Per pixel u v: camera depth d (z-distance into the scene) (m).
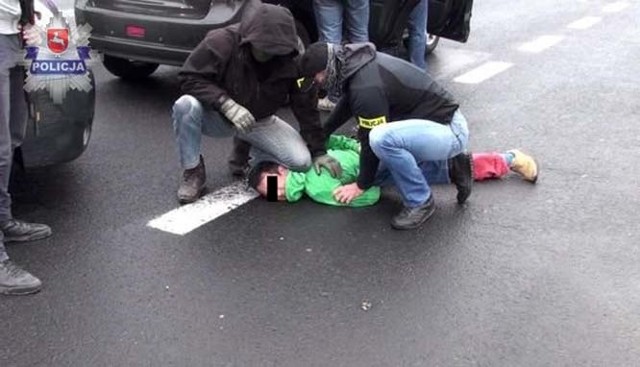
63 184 4.77
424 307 3.59
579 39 8.84
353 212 4.50
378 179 4.56
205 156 5.25
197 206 4.54
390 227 4.32
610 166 5.19
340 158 4.64
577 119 6.13
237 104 4.32
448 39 8.00
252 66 4.26
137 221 4.35
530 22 9.68
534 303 3.62
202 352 3.27
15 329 3.40
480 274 3.86
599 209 4.56
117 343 3.32
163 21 5.82
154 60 5.99
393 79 4.15
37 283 3.66
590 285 3.78
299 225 4.34
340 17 6.12
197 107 4.41
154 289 3.71
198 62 4.31
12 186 4.71
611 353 3.28
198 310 3.55
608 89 6.94
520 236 4.24
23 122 3.95
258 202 4.62
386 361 3.22
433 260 3.99
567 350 3.30
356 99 4.11
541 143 5.61
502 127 5.93
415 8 6.53
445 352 3.28
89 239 4.13
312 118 4.50
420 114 4.27
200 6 5.79
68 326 3.43
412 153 4.21
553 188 4.83
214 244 4.12
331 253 4.05
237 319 3.49
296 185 4.56
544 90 6.89
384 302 3.62
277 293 3.69
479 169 4.84
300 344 3.32
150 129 5.73
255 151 4.75
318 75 4.13
